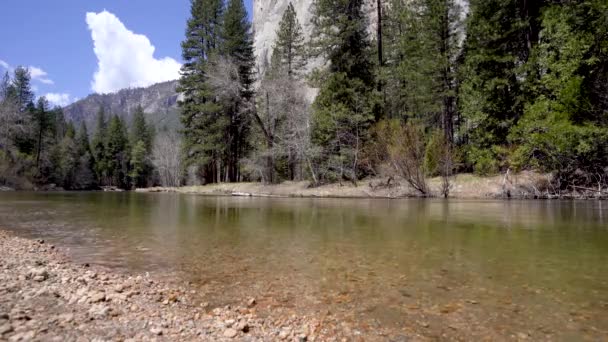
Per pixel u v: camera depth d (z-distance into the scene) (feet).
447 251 20.74
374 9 86.33
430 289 14.05
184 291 13.93
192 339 9.30
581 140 51.70
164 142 196.54
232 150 107.24
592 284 14.43
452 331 10.27
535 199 56.49
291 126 80.59
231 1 108.27
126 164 216.13
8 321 9.47
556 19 55.62
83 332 9.17
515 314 11.48
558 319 11.05
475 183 63.31
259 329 10.31
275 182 88.12
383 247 21.99
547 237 24.86
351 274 16.16
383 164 68.64
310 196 73.41
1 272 14.98
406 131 66.44
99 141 214.69
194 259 19.06
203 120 103.30
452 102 79.61
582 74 55.42
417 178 64.18
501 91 64.18
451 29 77.15
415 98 83.30
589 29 53.88
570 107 54.65
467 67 66.95
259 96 93.66
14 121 143.95
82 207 51.75
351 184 73.87
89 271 16.38
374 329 10.44
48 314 10.34
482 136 66.44
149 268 17.29
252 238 25.17
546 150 56.03
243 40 107.76
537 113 55.62
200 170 134.00
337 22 79.36
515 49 67.00
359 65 79.56
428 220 34.09
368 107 75.05
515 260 18.45
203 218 36.96
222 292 13.87
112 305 11.70
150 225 31.81
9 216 39.32
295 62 113.91
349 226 30.68
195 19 111.04
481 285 14.44
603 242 23.03
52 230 28.84
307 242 23.71
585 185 56.59
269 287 14.47
